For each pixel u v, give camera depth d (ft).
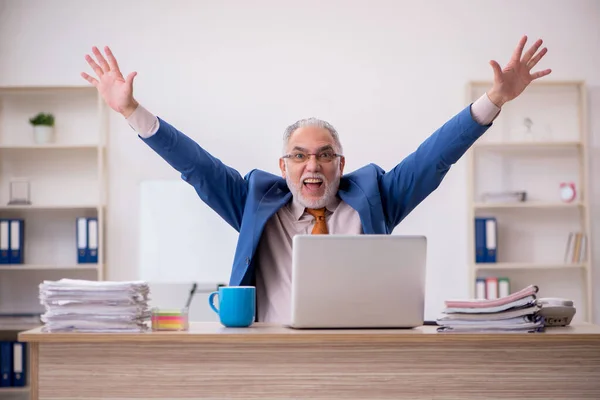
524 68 8.29
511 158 17.92
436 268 17.52
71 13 17.72
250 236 9.02
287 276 9.05
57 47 17.70
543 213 17.95
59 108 17.81
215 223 16.76
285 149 9.50
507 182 17.88
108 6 17.72
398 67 17.76
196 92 17.63
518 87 8.34
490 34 17.89
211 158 9.57
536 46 8.18
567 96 17.94
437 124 17.67
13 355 16.30
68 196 17.71
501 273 17.75
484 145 17.30
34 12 17.71
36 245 17.72
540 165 17.93
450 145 8.98
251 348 6.40
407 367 6.43
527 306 6.60
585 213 17.25
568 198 17.39
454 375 6.45
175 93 17.62
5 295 17.61
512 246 17.92
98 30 17.72
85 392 6.41
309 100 17.65
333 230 9.34
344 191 9.52
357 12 17.81
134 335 6.37
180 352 6.40
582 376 6.50
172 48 17.70
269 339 6.33
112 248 17.39
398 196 9.57
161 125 8.78
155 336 6.37
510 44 17.89
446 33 17.84
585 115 17.42
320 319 6.70
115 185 17.52
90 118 17.83
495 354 6.48
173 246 16.74
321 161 9.29
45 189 17.71
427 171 9.32
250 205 9.20
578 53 17.97
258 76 17.67
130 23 17.72
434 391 6.43
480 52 17.87
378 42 17.78
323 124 9.47
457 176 17.63
